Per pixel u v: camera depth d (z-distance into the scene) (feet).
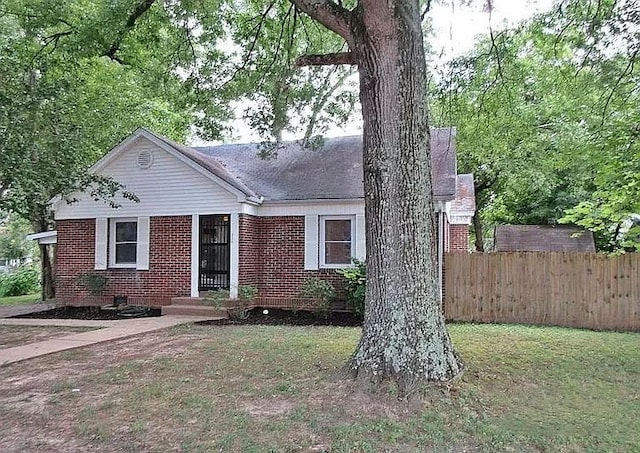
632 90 34.96
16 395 21.36
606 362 25.85
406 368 20.62
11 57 38.24
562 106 51.06
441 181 45.21
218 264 52.21
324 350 28.71
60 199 53.01
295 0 23.77
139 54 46.88
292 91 39.96
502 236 65.31
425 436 16.31
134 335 35.70
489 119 43.32
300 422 17.49
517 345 30.42
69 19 45.11
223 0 39.60
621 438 16.07
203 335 35.27
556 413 18.30
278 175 54.54
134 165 52.80
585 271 40.22
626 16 31.22
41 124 36.70
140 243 52.54
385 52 21.72
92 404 19.94
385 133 21.72
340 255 49.52
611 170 32.96
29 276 89.04
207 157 57.67
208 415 18.38
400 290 21.22
